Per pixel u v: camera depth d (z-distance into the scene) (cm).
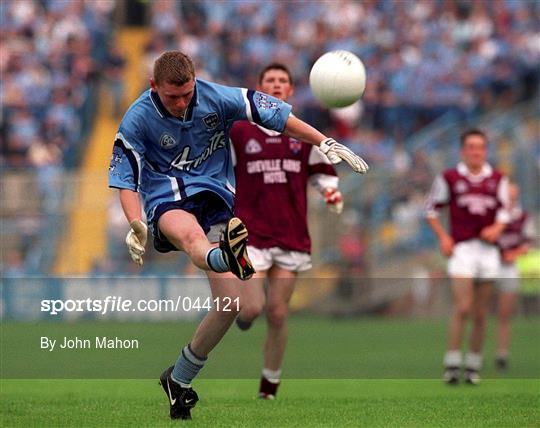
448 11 10325
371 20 10262
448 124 9425
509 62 9881
